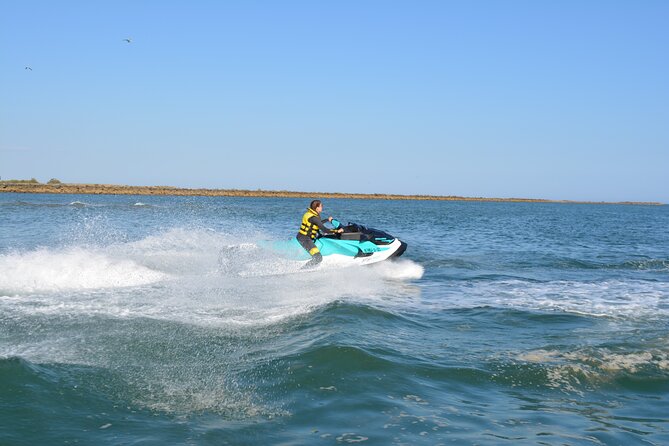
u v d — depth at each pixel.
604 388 6.13
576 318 9.31
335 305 9.07
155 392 5.52
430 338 7.83
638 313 9.77
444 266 15.95
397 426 4.99
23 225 27.41
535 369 6.58
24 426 4.65
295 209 58.97
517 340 7.84
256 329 7.73
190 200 88.31
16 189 105.06
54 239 20.66
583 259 18.36
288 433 4.79
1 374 5.54
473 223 41.84
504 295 11.54
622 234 32.31
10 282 10.33
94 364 6.13
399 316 9.06
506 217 57.50
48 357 6.25
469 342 7.69
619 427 5.16
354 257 14.18
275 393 5.63
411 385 5.96
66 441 4.45
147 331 7.43
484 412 5.40
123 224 29.80
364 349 6.85
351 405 5.40
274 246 13.54
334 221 14.51
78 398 5.25
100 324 7.68
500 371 6.50
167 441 4.52
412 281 13.16
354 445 4.60
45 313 8.19
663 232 35.78
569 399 5.82
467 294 11.59
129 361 6.29
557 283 13.24
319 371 6.17
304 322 8.12
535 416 5.36
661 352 7.25
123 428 4.73
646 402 5.79
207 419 5.00
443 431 4.93
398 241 14.92
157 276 11.66
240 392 5.62
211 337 7.29
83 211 43.50
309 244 13.62
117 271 11.60
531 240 26.00
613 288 12.59
